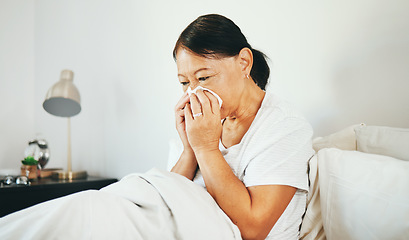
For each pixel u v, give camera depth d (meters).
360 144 0.91
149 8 1.97
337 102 1.20
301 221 0.87
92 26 2.43
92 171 2.40
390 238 0.68
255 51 0.96
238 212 0.73
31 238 0.56
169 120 1.81
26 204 1.75
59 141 2.74
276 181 0.76
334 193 0.80
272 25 1.40
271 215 0.74
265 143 0.80
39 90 2.98
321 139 1.06
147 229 0.63
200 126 0.80
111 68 2.25
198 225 0.66
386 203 0.69
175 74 1.78
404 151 0.80
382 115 1.08
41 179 2.10
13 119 2.90
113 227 0.60
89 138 2.43
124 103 2.13
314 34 1.26
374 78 1.10
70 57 2.65
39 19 3.01
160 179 0.73
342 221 0.77
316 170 0.87
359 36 1.14
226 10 1.59
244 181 0.81
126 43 2.13
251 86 0.93
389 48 1.07
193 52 0.80
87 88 2.47
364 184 0.74
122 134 2.14
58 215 0.58
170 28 1.83
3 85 2.85
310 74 1.27
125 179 0.79
